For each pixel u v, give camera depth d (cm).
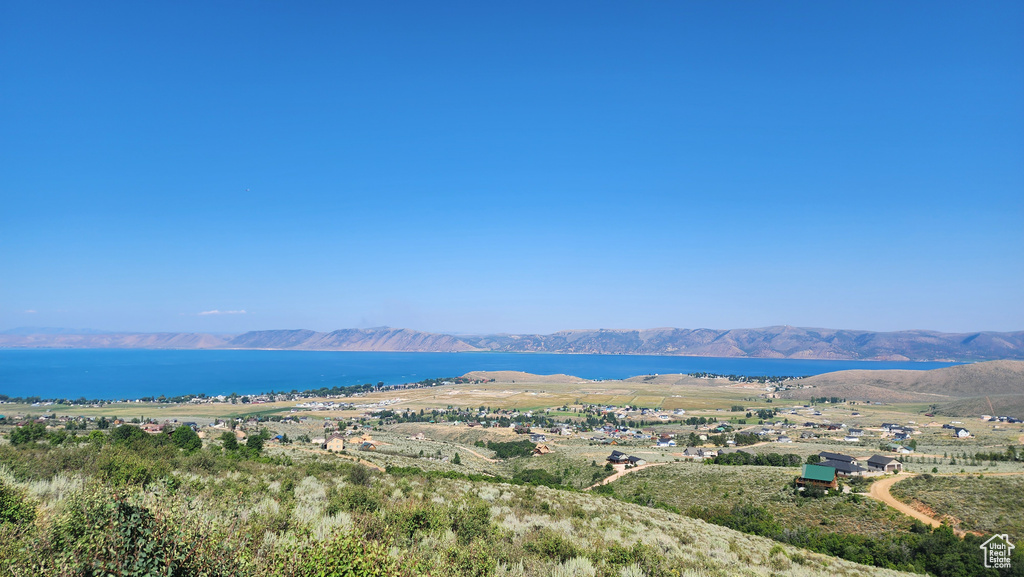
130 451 2734
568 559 1545
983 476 6184
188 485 1784
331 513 1722
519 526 2025
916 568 3684
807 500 5600
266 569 845
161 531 785
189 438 4872
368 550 944
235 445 6091
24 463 2003
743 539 3256
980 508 4884
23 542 824
